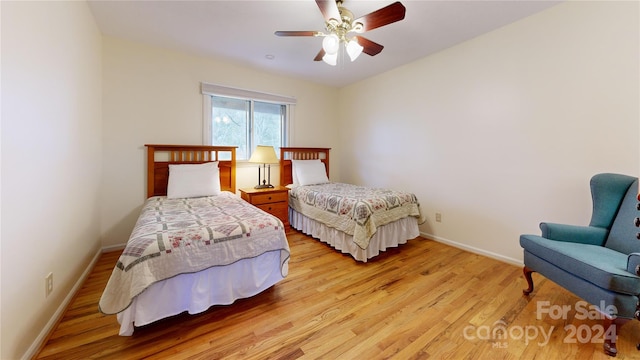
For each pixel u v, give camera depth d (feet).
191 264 5.06
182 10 7.17
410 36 8.67
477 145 8.93
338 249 9.18
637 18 5.85
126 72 9.01
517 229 8.06
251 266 5.92
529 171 7.72
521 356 4.39
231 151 11.25
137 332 4.89
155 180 9.59
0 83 3.49
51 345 4.47
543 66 7.29
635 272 4.22
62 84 5.41
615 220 5.79
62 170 5.41
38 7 4.45
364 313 5.60
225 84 11.11
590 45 6.49
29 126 4.18
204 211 7.16
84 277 6.78
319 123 14.44
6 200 3.61
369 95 13.25
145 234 5.13
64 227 5.50
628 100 6.01
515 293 6.42
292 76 12.94
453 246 9.85
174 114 10.00
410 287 6.74
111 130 8.81
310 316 5.49
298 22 7.77
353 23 6.02
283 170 13.02
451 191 9.82
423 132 10.71
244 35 8.62
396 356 4.39
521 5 6.96
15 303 3.79
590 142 6.59
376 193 10.00
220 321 5.28
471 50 8.92
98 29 8.13
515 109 7.92
